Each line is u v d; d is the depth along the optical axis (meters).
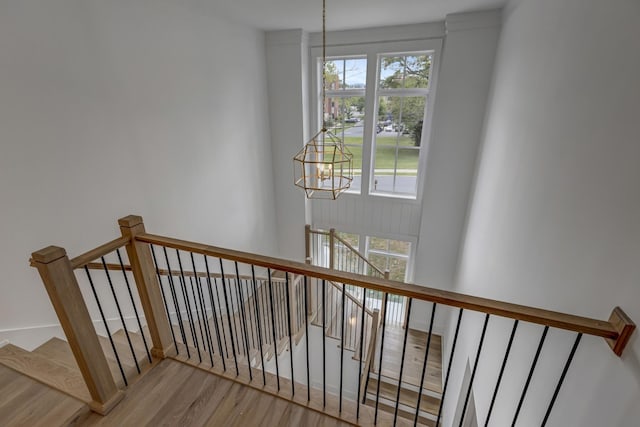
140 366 2.01
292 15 3.39
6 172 1.85
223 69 3.55
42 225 2.06
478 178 3.39
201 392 1.87
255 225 4.63
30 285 2.09
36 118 1.93
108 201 2.45
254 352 3.36
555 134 1.59
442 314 4.73
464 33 3.38
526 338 1.67
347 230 5.07
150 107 2.70
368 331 4.69
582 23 1.41
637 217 0.95
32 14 1.84
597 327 1.03
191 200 3.33
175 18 2.83
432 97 4.01
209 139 3.48
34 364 1.86
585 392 1.15
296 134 4.61
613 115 1.12
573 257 1.31
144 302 1.93
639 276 0.93
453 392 3.38
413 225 4.66
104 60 2.28
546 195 1.62
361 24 3.76
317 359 4.82
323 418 1.75
